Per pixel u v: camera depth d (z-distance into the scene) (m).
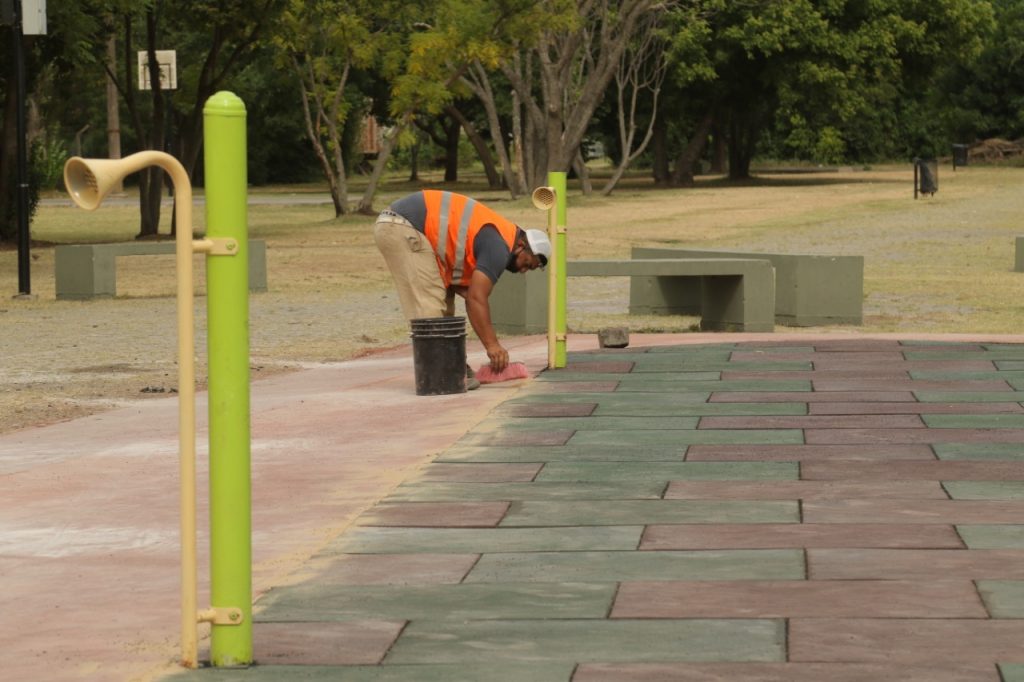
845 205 54.75
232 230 5.50
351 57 54.00
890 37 76.75
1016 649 5.57
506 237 13.37
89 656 5.91
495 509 8.26
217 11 44.19
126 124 97.62
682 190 71.75
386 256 13.27
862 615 6.06
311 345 18.86
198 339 18.92
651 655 5.62
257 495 8.95
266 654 5.77
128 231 49.06
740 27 75.00
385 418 11.78
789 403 11.75
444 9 53.88
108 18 45.00
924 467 9.10
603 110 84.38
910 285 26.86
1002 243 37.41
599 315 22.64
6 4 25.88
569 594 6.51
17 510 8.79
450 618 6.20
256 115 100.50
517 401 12.22
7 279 31.33
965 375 13.10
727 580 6.65
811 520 7.78
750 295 19.25
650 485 8.78
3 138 42.25
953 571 6.70
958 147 94.06
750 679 5.31
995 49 106.06
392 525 7.96
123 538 8.00
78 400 14.03
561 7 55.88
